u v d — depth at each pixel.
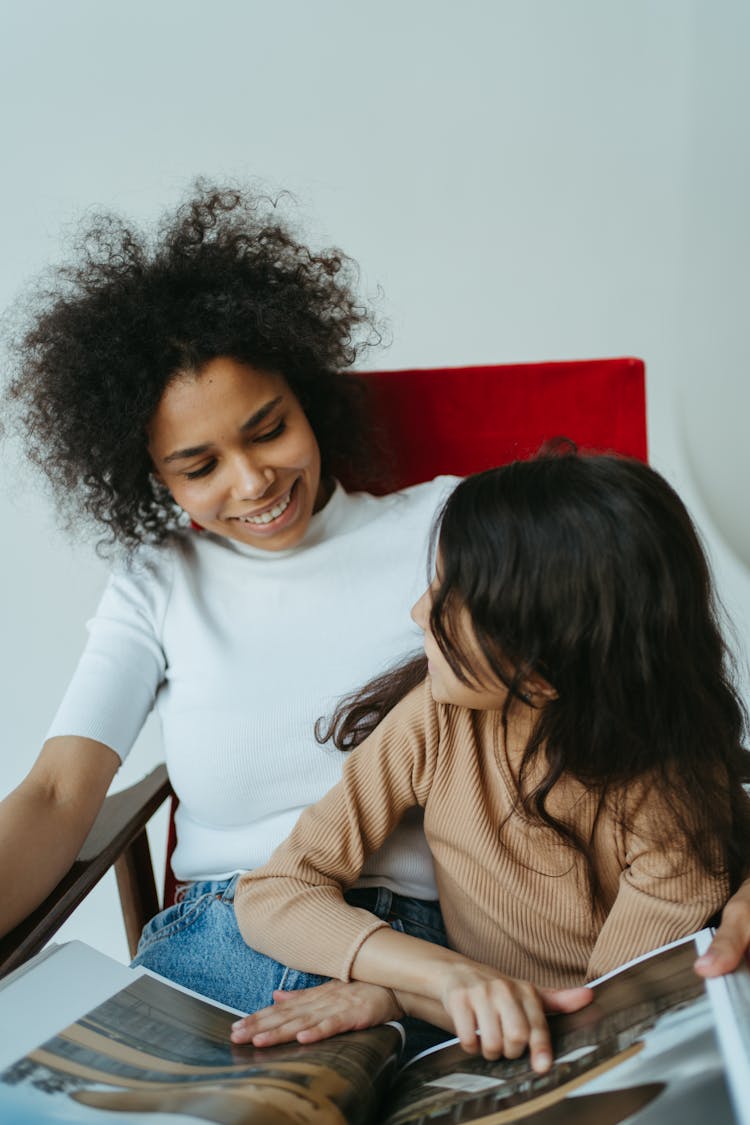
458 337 1.81
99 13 1.65
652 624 0.79
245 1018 0.83
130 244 1.08
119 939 1.83
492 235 1.76
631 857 0.86
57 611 1.85
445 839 0.92
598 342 1.82
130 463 1.07
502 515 0.79
